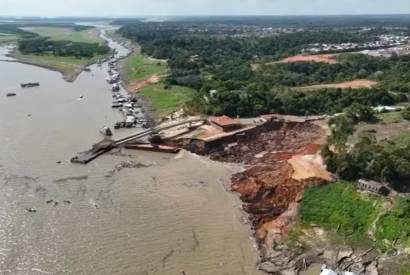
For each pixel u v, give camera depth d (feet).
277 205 306.35
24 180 331.57
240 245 263.49
